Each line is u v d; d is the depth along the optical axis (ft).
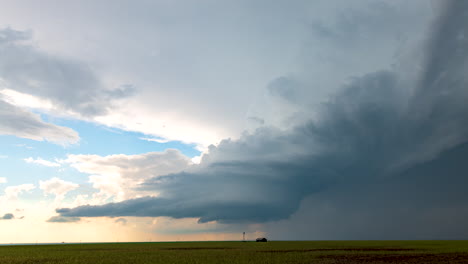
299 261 165.27
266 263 155.33
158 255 220.43
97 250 314.76
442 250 257.34
